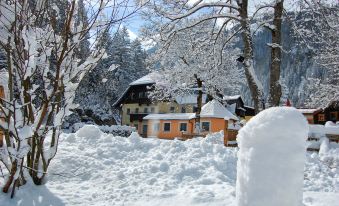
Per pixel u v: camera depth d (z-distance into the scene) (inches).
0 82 185.3
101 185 211.5
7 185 176.9
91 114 2025.1
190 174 239.1
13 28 173.6
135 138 303.7
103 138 303.1
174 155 273.0
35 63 175.9
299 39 566.6
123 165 249.3
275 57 495.5
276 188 92.2
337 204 167.9
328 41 671.8
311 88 946.1
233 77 1364.4
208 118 1494.8
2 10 175.0
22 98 173.9
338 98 911.0
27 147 169.6
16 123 174.1
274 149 94.1
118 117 2496.3
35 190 186.7
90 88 2000.5
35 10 187.5
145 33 526.0
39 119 177.8
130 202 185.0
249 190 95.6
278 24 503.8
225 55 1245.7
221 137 499.2
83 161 242.2
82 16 187.2
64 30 183.3
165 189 207.0
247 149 99.0
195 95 1975.9
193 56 648.4
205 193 188.4
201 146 298.0
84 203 181.9
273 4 522.9
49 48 184.7
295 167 92.9
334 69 791.7
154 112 2132.1
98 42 194.2
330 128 422.6
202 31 629.9
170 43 533.3
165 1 514.3
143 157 269.1
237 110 2075.5
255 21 542.6
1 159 174.1
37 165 194.5
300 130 94.0
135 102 2217.0
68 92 192.1
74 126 1464.1
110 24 187.5
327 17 553.3
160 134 1788.9
